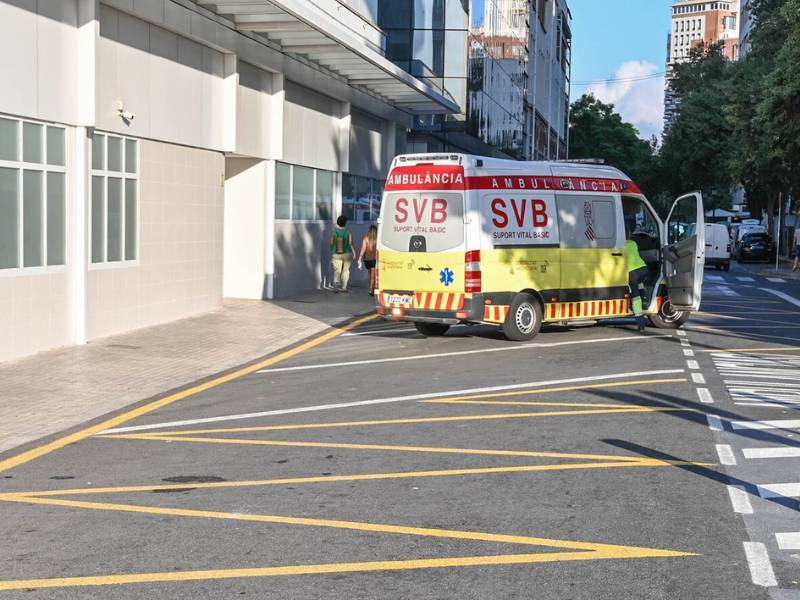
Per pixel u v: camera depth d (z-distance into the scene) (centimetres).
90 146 1556
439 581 551
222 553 599
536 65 7738
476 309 1612
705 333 1847
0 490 750
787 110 3747
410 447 894
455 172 1620
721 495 730
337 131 2853
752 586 545
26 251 1405
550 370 1362
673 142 6688
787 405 1101
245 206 2355
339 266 2677
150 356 1459
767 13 5584
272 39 2216
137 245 1748
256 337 1712
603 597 527
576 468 812
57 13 1442
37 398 1132
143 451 882
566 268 1733
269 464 831
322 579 554
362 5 2992
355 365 1418
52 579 554
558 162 1852
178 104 1877
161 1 1725
